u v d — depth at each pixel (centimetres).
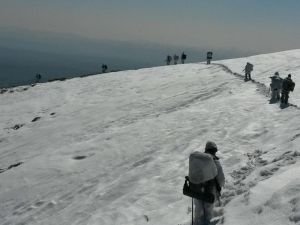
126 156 2177
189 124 2491
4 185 2219
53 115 4247
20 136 3697
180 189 1449
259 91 3091
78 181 2002
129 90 4606
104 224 1360
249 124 2127
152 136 2412
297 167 1040
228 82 3909
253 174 1151
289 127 1827
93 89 5100
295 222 744
